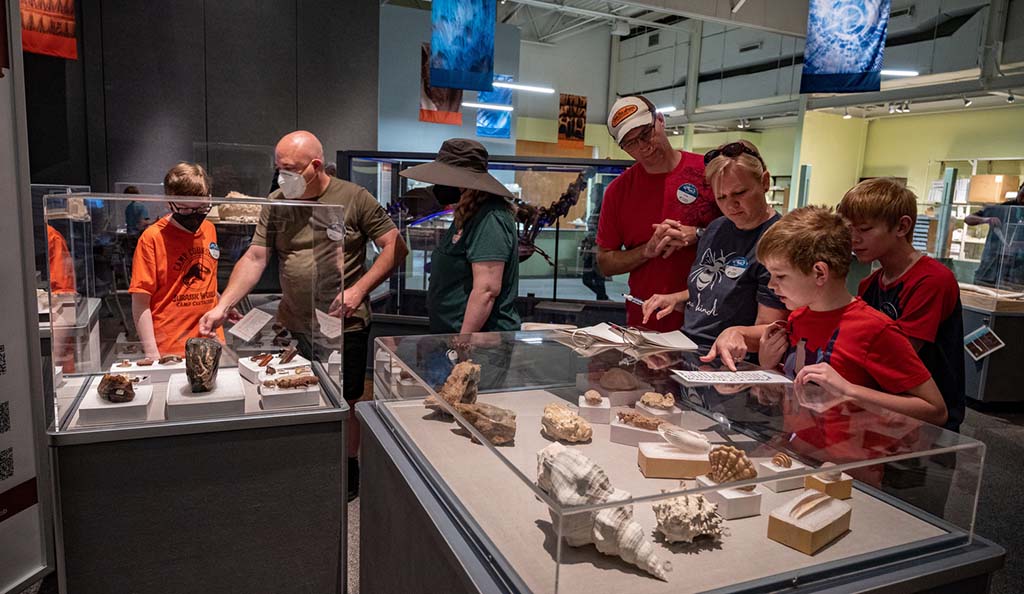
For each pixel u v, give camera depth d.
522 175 4.30
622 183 2.51
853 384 1.40
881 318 1.49
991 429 4.34
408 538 1.29
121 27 5.71
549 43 16.95
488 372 1.46
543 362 1.58
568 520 0.89
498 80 11.47
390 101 9.98
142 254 2.05
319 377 2.20
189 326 2.19
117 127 5.82
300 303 2.23
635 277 2.49
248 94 6.10
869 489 1.15
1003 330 4.61
